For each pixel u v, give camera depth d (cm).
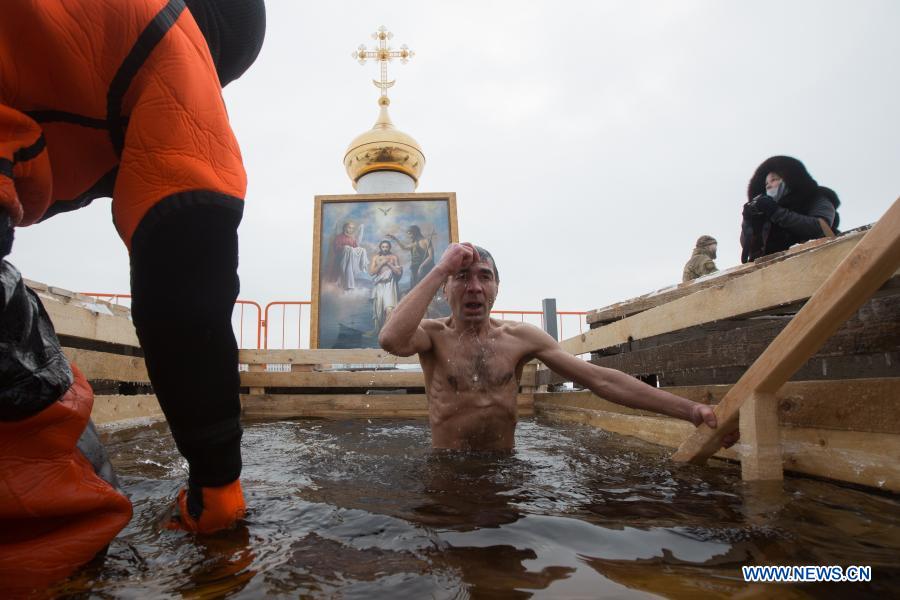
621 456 256
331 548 121
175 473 213
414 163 1020
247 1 141
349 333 830
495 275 287
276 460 253
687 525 138
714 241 677
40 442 110
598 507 157
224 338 117
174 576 106
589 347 479
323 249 866
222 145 114
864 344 188
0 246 97
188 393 115
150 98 106
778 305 224
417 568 109
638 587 101
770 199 446
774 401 199
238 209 115
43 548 106
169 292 108
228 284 116
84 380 128
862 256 149
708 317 280
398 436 370
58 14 96
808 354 178
